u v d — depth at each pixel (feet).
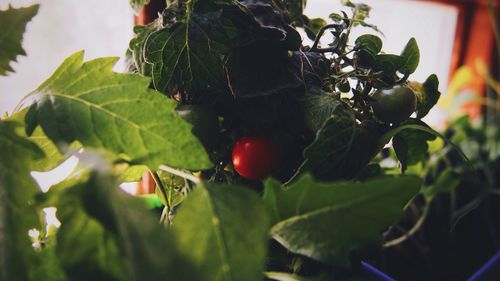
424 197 1.47
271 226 0.54
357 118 0.72
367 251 0.77
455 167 1.62
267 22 0.69
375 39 0.80
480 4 2.27
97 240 0.45
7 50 0.58
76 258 0.44
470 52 2.36
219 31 0.67
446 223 1.40
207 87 0.71
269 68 0.68
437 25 2.28
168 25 0.68
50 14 1.25
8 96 1.24
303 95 0.71
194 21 0.67
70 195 0.44
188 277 0.42
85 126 0.53
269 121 0.69
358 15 0.84
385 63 0.78
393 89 0.71
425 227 1.39
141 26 0.78
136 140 0.53
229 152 0.77
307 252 0.53
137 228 0.40
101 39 1.37
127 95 0.54
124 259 0.42
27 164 0.49
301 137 0.73
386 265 1.22
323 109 0.67
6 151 0.49
